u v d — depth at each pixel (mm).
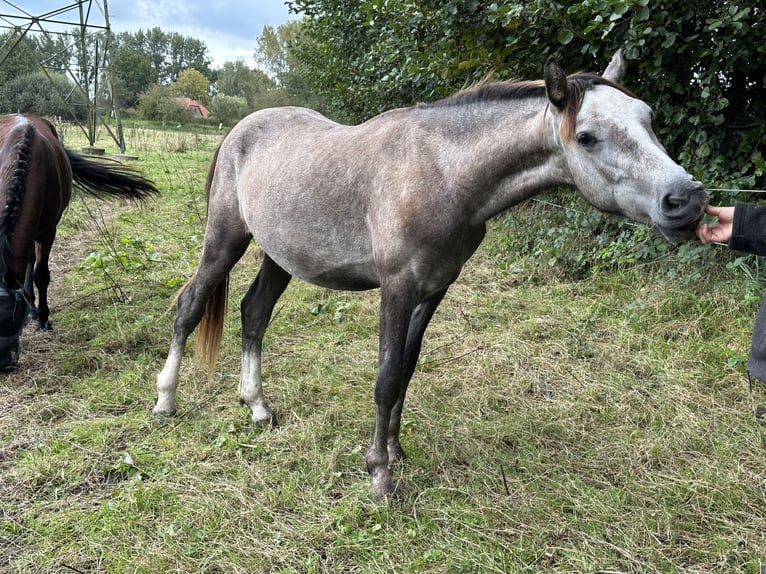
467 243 2188
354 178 2244
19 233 3320
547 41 4270
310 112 2926
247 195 2707
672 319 3754
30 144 3508
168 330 3955
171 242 6332
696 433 2678
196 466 2547
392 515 2227
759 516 2174
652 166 1653
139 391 3238
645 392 3066
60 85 24109
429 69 4707
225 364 3572
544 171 1999
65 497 2363
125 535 2133
